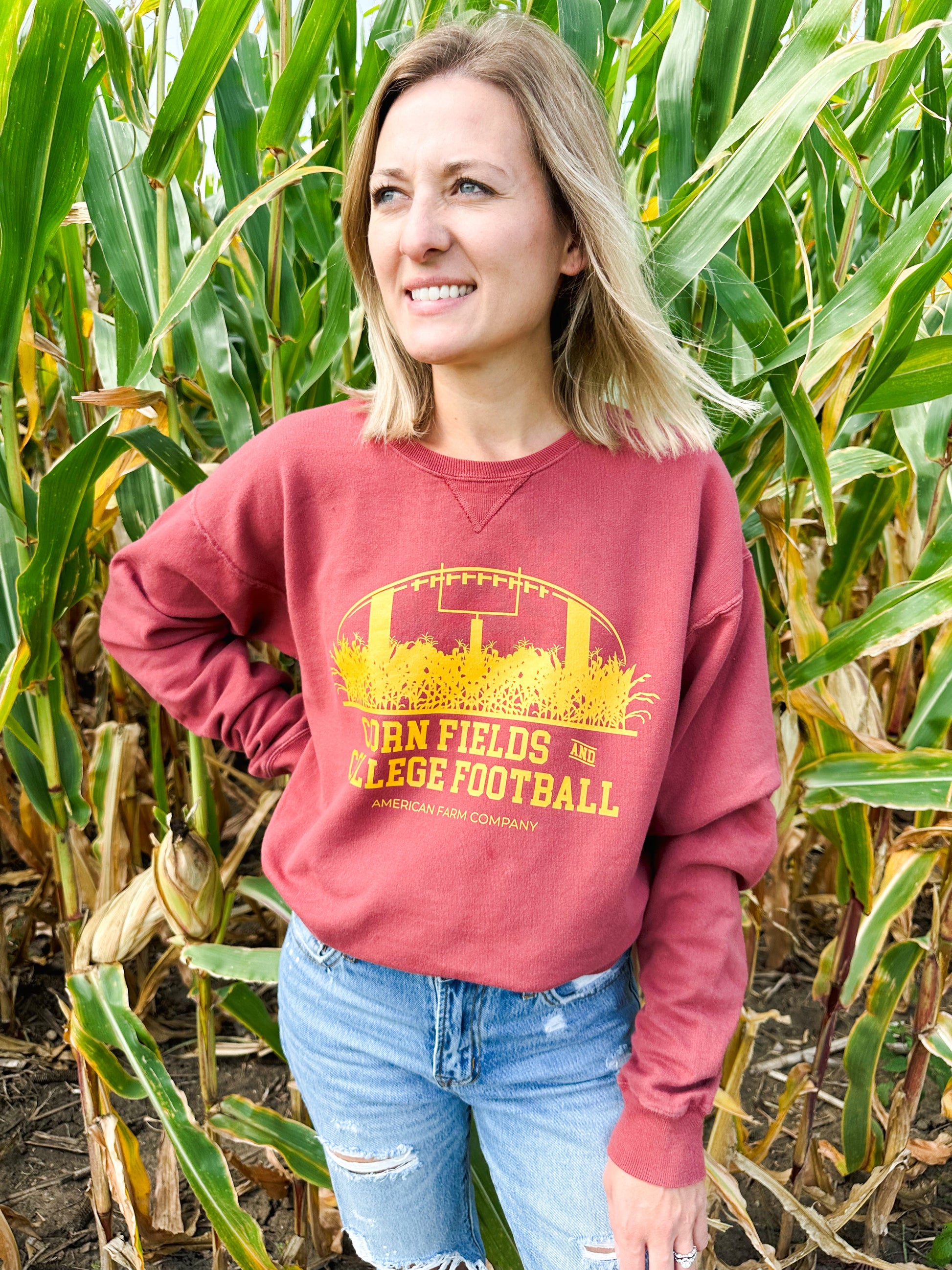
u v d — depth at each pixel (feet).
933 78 3.74
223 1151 4.93
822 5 3.20
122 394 3.98
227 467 3.49
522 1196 3.51
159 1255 5.26
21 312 3.76
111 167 4.19
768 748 3.25
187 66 3.36
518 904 3.12
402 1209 3.68
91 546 4.68
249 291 5.29
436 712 3.19
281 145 3.76
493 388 3.09
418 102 2.88
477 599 3.14
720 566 3.14
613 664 3.10
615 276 3.04
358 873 3.31
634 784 3.07
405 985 3.34
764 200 3.90
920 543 5.23
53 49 3.26
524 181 2.89
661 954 3.29
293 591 3.44
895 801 4.14
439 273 2.89
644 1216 3.13
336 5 3.36
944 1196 5.81
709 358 4.11
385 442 3.24
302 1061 3.63
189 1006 7.09
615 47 4.07
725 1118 4.93
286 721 3.85
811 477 4.02
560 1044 3.33
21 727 4.39
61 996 7.05
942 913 4.69
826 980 5.08
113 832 4.99
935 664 4.48
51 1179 5.68
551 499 3.12
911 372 3.83
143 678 3.91
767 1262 4.51
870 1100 5.14
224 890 4.68
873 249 4.69
